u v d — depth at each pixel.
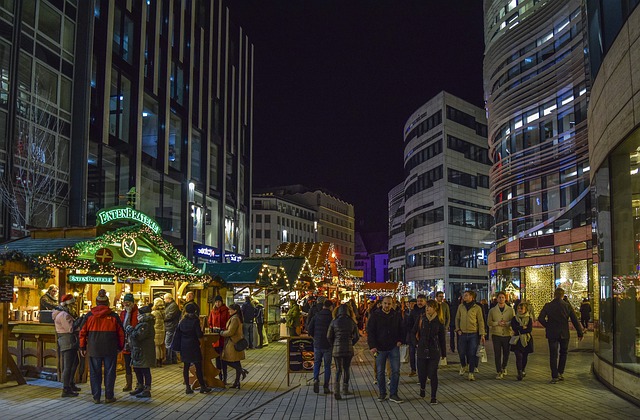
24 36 28.16
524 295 43.03
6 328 13.12
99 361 11.13
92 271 15.59
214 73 52.00
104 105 33.53
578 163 38.50
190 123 45.50
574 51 37.50
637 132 10.39
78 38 32.31
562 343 13.36
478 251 84.94
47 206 29.16
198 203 46.75
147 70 39.38
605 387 12.45
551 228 40.88
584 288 35.41
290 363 13.07
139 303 19.17
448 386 12.86
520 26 45.28
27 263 13.21
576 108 38.12
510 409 10.07
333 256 36.84
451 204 81.25
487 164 89.25
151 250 17.78
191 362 12.09
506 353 14.02
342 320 11.65
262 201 124.12
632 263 11.32
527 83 43.22
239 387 12.82
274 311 26.33
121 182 35.25
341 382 13.75
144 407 10.65
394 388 10.99
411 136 93.12
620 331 11.62
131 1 37.34
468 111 86.56
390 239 120.56
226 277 23.27
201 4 49.34
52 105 29.97
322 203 143.38
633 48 10.04
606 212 12.83
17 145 27.23
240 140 58.31
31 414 10.01
